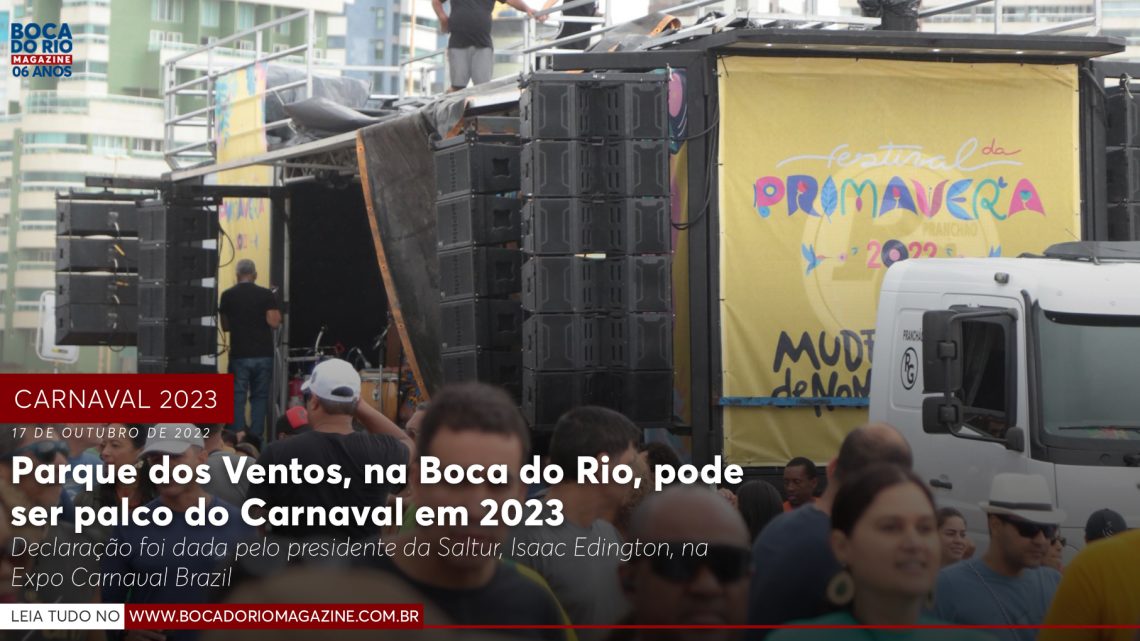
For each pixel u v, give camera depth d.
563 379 11.46
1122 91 12.98
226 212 21.19
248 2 84.56
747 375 12.09
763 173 12.21
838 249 12.30
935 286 10.35
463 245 12.47
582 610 4.41
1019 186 12.77
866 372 12.27
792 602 4.28
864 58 12.45
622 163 11.57
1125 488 9.23
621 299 11.59
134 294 19.97
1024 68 12.83
